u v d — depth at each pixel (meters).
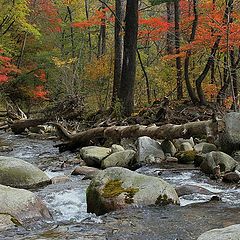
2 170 7.33
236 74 17.19
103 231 4.76
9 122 18.00
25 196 5.37
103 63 23.73
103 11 19.20
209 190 6.71
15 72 24.69
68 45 30.81
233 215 5.32
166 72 21.61
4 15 22.59
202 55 19.31
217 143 9.27
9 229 4.75
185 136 9.64
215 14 14.55
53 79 26.38
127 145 10.73
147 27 20.16
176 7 18.00
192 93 16.78
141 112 14.68
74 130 14.61
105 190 5.76
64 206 6.08
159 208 5.59
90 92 24.20
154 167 8.76
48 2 29.08
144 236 4.60
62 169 9.20
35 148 12.85
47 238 4.46
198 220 5.13
